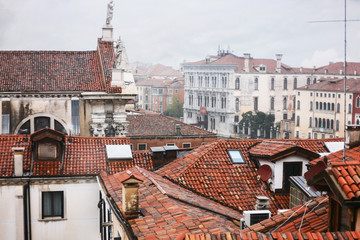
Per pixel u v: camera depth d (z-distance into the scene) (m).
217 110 154.00
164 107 193.88
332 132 114.56
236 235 11.75
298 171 24.19
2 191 27.30
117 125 47.47
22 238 27.45
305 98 123.50
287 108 154.75
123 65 47.88
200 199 21.38
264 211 18.55
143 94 198.88
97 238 28.48
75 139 30.19
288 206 23.16
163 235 14.64
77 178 27.91
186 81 171.00
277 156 23.84
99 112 47.03
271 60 157.75
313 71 157.88
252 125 142.12
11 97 44.84
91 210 28.38
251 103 150.62
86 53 51.28
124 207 16.91
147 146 66.56
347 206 11.45
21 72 47.25
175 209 16.84
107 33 51.12
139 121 69.56
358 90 108.06
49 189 27.88
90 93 46.16
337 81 116.25
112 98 46.78
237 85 148.75
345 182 11.62
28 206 27.66
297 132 126.38
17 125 45.25
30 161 28.03
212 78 156.75
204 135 69.06
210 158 25.36
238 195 23.30
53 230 28.11
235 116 149.38
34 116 45.53
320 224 13.56
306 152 24.05
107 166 28.06
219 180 24.08
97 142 30.42
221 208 20.66
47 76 47.38
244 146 26.77
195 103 166.12
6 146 28.73
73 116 46.41
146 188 20.17
